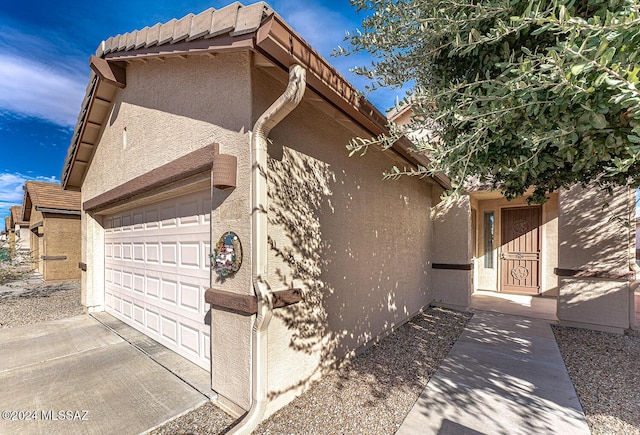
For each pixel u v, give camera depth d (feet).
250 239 9.41
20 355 14.29
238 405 9.65
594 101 5.40
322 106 11.28
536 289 28.53
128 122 16.25
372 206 16.25
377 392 11.10
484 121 6.52
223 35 8.81
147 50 12.06
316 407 10.14
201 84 11.35
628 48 4.52
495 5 6.25
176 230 14.61
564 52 4.68
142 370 12.64
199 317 13.02
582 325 18.86
